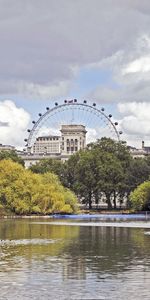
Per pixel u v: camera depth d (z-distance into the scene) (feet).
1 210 488.85
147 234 262.06
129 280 127.03
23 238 235.61
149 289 117.60
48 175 568.82
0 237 240.94
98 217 517.55
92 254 173.99
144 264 151.02
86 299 109.19
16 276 132.36
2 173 501.97
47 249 189.47
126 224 367.45
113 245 203.82
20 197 496.64
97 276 132.16
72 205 556.10
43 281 126.11
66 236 247.70
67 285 121.70
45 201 507.30
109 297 110.63
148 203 591.78
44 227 322.96
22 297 110.73
